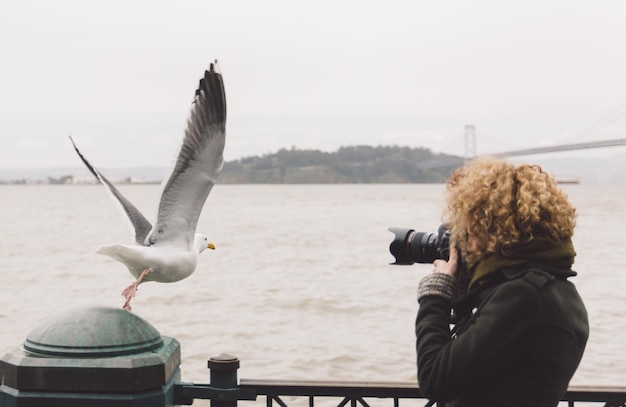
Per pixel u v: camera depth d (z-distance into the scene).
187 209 4.27
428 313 2.50
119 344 2.81
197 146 4.04
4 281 21.00
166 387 2.86
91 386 2.75
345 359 11.40
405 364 11.10
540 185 2.41
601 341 12.38
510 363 2.30
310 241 33.88
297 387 3.15
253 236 37.09
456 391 2.35
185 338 13.05
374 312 15.31
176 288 18.56
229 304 16.41
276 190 187.25
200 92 4.00
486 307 2.34
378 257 26.55
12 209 81.38
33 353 2.82
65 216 64.38
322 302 16.48
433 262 2.81
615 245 31.17
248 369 11.02
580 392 3.16
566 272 2.38
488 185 2.45
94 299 17.62
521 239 2.37
